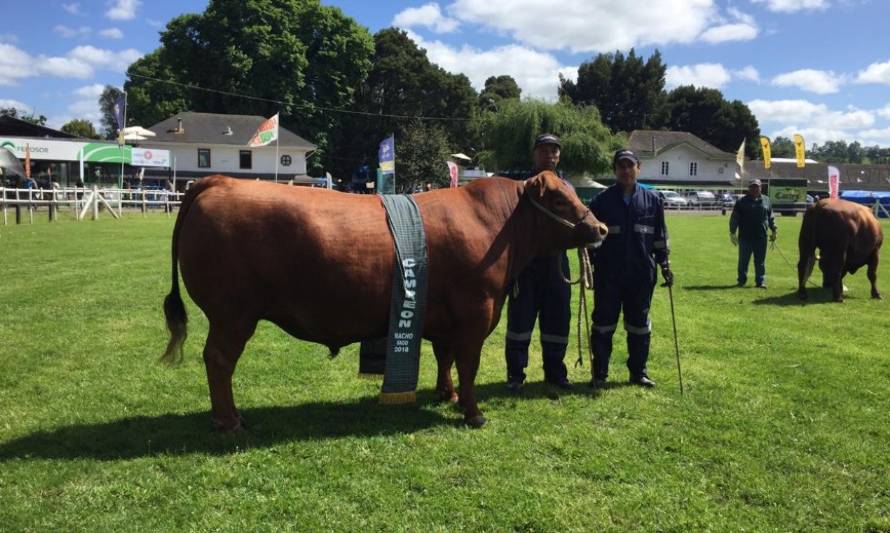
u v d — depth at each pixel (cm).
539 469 431
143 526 354
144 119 6562
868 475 429
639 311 611
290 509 373
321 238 452
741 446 472
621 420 525
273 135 3416
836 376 638
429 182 5841
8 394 551
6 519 354
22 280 1091
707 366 679
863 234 1074
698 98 8700
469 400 507
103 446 452
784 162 7769
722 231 2827
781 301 1081
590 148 4647
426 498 388
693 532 360
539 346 773
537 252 545
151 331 771
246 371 635
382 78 6800
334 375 632
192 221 456
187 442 459
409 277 471
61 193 2988
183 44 5809
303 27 6200
